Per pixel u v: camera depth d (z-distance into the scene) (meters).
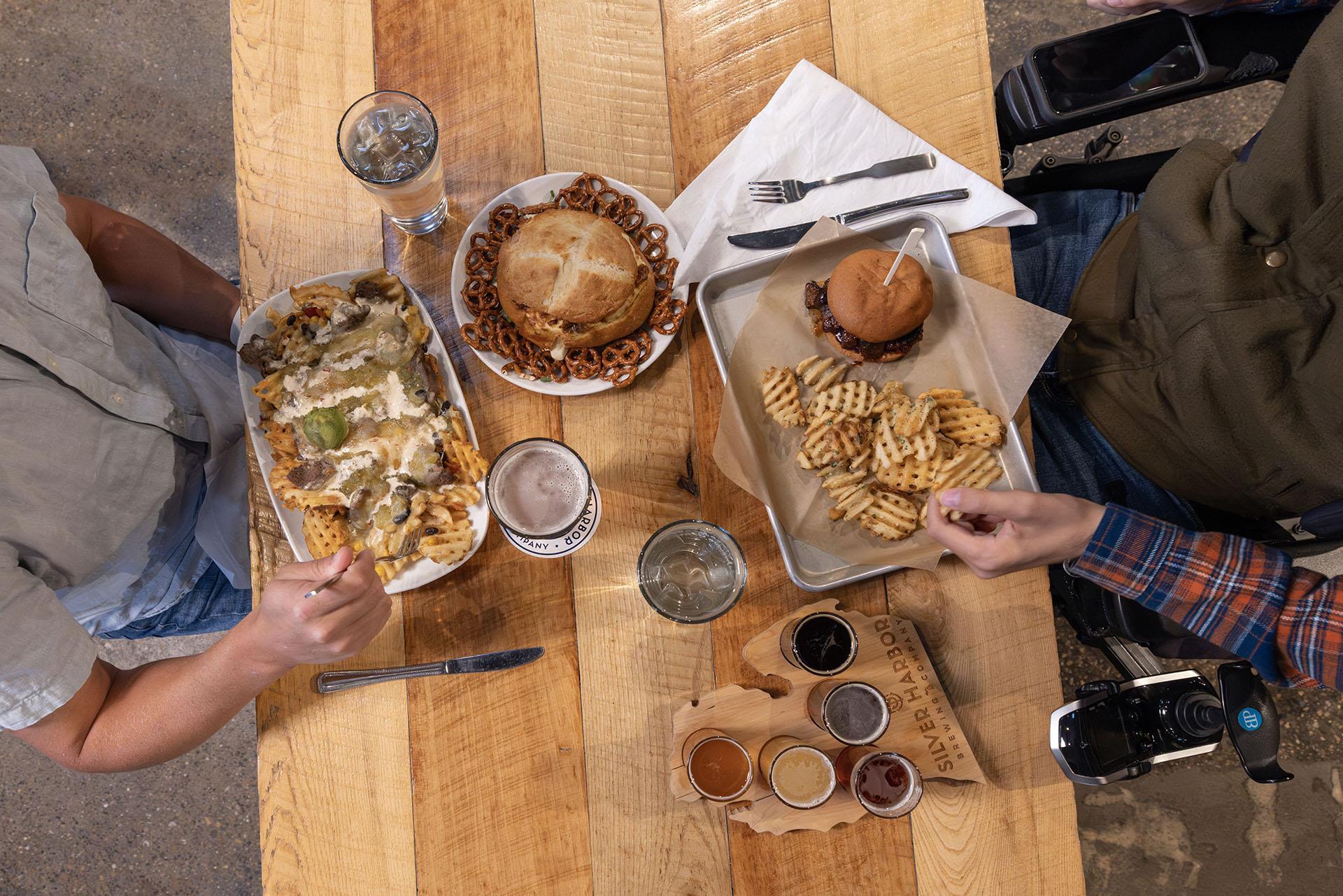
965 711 1.17
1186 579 1.11
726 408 1.17
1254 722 1.24
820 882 1.15
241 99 1.25
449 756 1.15
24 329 1.15
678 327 1.19
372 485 1.13
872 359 1.20
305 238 1.24
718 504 1.20
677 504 1.20
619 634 1.17
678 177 1.26
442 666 1.14
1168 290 1.23
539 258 1.11
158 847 2.18
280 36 1.26
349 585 1.01
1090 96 1.32
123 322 1.33
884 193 1.24
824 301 1.21
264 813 1.14
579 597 1.17
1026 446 1.19
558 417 1.21
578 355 1.18
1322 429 1.15
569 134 1.27
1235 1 1.31
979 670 1.18
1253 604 1.10
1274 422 1.16
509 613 1.17
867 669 1.16
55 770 2.18
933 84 1.26
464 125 1.27
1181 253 1.21
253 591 1.17
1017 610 1.19
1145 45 1.33
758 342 1.21
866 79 1.27
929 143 1.25
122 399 1.25
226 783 2.19
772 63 1.27
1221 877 2.16
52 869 2.18
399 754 1.15
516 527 1.09
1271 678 1.17
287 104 1.26
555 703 1.16
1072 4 2.30
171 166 2.31
